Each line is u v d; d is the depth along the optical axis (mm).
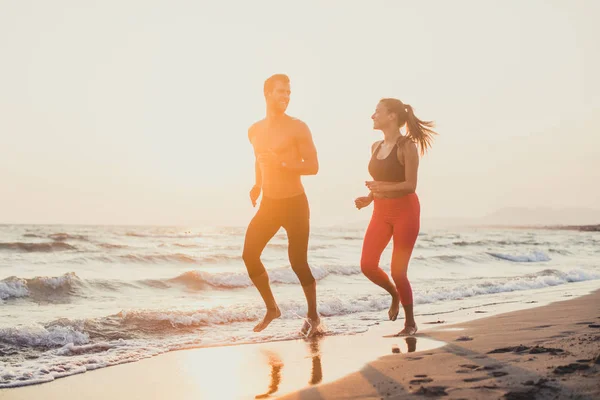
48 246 20516
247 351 4277
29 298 8117
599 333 3908
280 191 4598
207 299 8461
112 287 9344
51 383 3369
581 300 6820
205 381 3357
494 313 5949
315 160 4598
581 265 16656
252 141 4801
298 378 3250
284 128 4578
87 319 5223
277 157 4461
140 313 5555
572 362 2725
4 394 3123
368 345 4297
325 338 4785
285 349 4309
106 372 3643
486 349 3537
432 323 5438
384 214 4648
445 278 11883
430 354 3547
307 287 4906
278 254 19297
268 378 3312
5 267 13789
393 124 4609
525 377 2488
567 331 4160
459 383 2523
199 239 36719
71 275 9086
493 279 11484
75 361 3947
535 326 4594
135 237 37844
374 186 4574
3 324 5508
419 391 2441
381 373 3027
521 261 18625
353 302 7133
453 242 30719
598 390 2164
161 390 3150
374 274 4668
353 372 3139
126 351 4340
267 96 4586
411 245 4605
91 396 3062
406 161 4480
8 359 4070
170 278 10273
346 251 22188
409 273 13242
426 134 4629
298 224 4664
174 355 4191
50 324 4977
